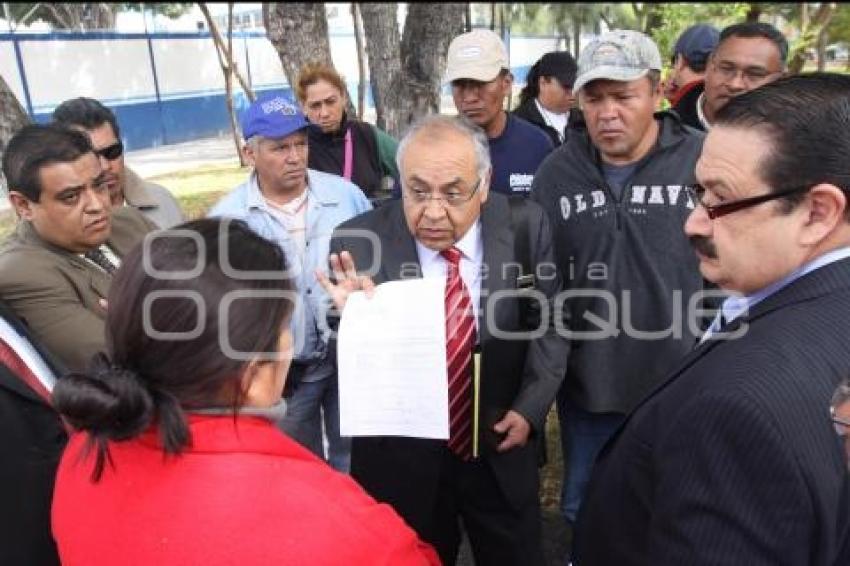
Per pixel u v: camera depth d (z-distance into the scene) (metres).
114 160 2.44
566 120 4.84
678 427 0.96
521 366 1.86
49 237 1.75
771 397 0.87
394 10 5.82
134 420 0.85
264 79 21.84
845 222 0.97
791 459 0.84
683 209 2.08
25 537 1.36
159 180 12.27
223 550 0.85
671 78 3.75
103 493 0.92
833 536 0.87
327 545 0.87
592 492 1.32
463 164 1.63
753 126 0.96
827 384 0.88
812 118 0.93
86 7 22.12
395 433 1.47
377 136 3.73
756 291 1.06
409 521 1.79
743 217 0.99
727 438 0.88
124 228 2.16
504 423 1.80
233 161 14.58
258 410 0.96
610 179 2.19
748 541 0.86
